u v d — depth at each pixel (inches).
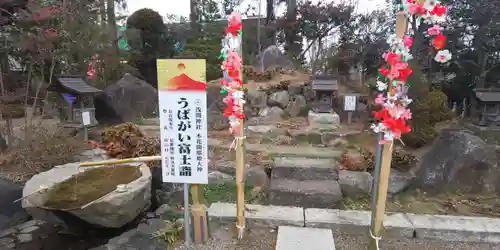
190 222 124.2
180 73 105.9
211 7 523.5
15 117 316.8
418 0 88.4
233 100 112.9
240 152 117.4
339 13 458.6
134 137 202.4
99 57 358.9
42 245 127.5
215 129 280.8
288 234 122.3
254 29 512.7
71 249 125.1
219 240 124.3
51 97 312.7
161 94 108.3
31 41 209.3
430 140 199.0
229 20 109.0
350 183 163.6
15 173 182.4
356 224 129.0
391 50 95.3
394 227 126.2
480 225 126.6
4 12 244.5
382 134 103.1
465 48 303.3
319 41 502.6
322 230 125.6
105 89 334.3
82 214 118.9
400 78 94.0
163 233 127.3
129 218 127.6
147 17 432.5
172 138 111.0
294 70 441.1
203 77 105.4
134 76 389.4
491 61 294.8
